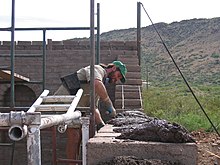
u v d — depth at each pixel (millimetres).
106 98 6922
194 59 68188
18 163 12320
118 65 7387
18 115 3234
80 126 5508
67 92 7023
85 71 6961
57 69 12539
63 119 4578
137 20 12688
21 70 12531
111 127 5773
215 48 70375
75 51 12547
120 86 11070
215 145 8633
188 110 17016
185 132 4215
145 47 75250
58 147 12070
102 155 4086
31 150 3264
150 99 20859
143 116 7047
